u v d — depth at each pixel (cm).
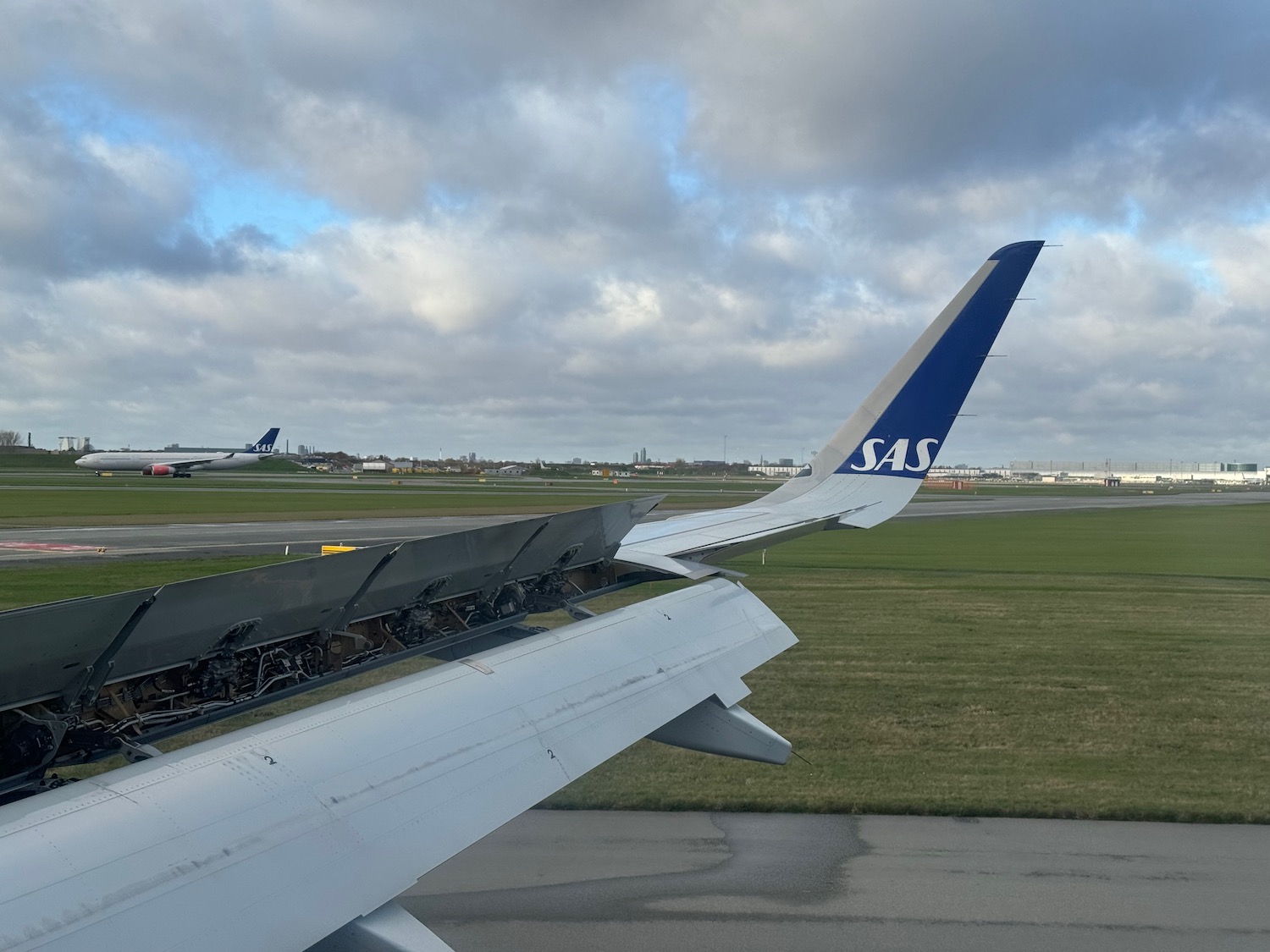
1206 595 2341
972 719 1160
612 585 756
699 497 7812
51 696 361
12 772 355
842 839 750
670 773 911
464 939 570
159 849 267
